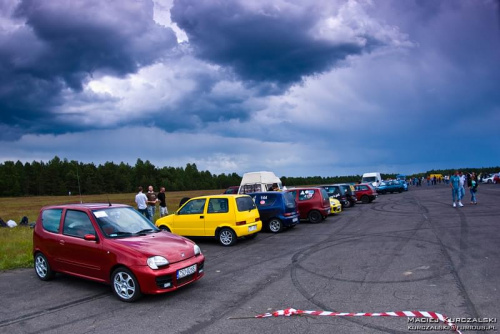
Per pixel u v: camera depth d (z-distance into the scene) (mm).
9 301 6160
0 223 18734
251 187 21734
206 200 11922
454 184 19797
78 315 5391
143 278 5762
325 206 16906
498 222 12898
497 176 56156
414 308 5137
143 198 16781
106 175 114500
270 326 4680
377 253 9000
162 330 4707
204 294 6199
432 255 8414
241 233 11273
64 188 106875
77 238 6770
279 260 8805
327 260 8508
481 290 5754
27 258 9438
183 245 6504
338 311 5152
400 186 43906
